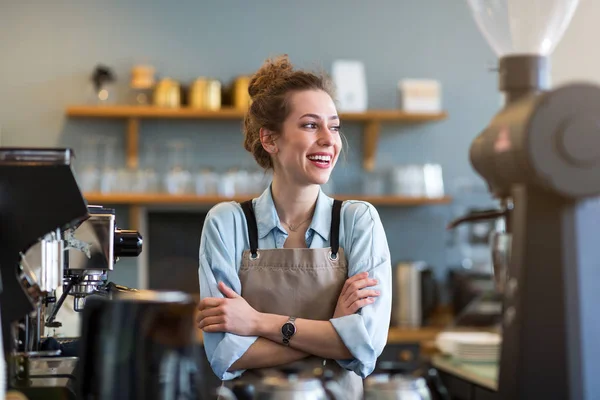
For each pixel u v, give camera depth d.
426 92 5.46
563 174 1.42
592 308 1.47
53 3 5.38
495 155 1.53
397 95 5.64
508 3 1.64
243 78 5.32
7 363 1.77
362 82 5.43
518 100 1.56
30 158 1.80
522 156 1.43
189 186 5.25
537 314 1.47
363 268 2.18
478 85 5.73
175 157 5.33
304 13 5.57
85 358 1.59
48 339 1.99
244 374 2.14
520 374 1.48
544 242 1.47
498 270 1.69
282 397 1.70
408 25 5.67
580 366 1.46
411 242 5.65
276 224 2.22
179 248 5.45
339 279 2.19
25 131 5.33
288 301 2.18
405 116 5.43
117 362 1.58
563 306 1.46
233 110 5.26
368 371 2.12
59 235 1.86
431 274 5.38
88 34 5.39
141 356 1.59
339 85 5.39
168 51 5.46
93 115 5.29
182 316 1.62
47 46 5.37
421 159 5.69
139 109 5.21
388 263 2.23
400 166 5.56
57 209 1.80
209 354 2.14
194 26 5.48
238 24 5.51
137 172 5.22
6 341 1.78
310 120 2.17
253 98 2.32
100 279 2.01
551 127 1.42
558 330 1.46
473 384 3.14
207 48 5.48
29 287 1.80
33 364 1.89
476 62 5.73
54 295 2.01
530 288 1.48
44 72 5.36
